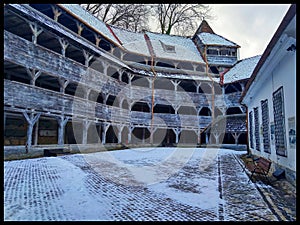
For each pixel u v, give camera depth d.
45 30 14.43
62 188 6.34
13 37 12.20
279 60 6.89
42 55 13.99
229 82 25.62
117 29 27.48
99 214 4.35
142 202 5.16
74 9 19.41
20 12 12.52
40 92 13.80
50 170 9.11
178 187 6.68
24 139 16.45
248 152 15.16
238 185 6.87
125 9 33.41
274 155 8.09
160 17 38.09
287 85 6.39
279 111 7.24
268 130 8.95
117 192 6.08
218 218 4.16
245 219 4.09
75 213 4.38
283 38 5.27
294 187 5.87
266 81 9.01
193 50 30.33
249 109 14.59
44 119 18.12
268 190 6.19
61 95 15.37
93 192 6.02
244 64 28.00
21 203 4.92
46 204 4.89
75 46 17.03
